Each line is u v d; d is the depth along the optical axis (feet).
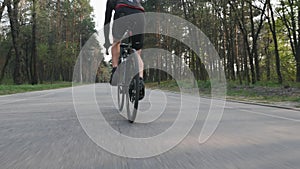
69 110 27.66
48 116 23.39
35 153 12.02
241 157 11.48
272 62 142.72
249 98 53.88
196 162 10.78
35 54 141.38
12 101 40.04
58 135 15.64
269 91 62.95
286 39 124.57
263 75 149.79
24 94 59.82
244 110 30.45
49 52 168.76
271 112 28.71
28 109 28.94
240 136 15.66
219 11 105.40
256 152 12.26
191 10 111.86
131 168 10.06
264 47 147.23
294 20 89.51
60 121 20.58
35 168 10.11
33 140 14.46
